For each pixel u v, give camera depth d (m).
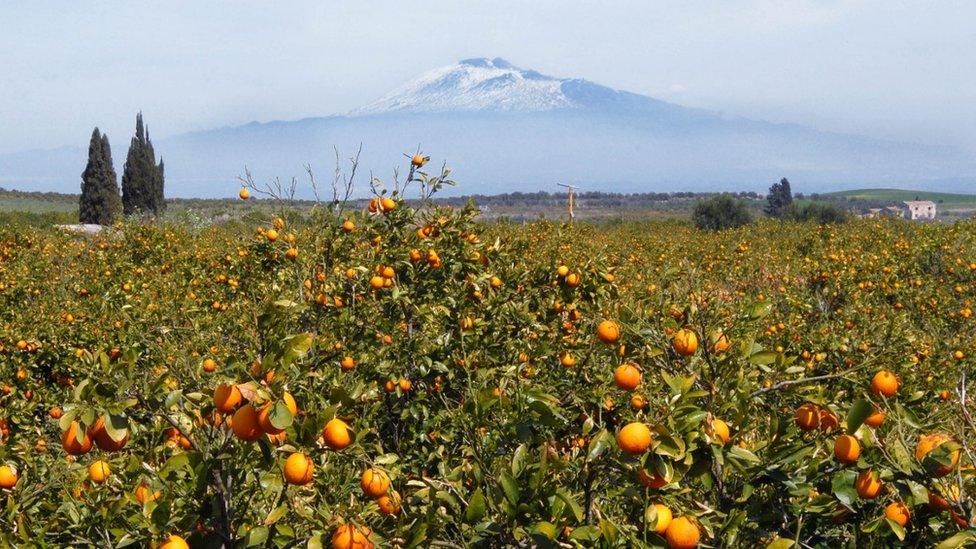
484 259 7.28
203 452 3.23
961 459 3.21
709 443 2.94
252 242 8.06
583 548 2.92
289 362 2.91
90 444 3.01
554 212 115.50
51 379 8.59
